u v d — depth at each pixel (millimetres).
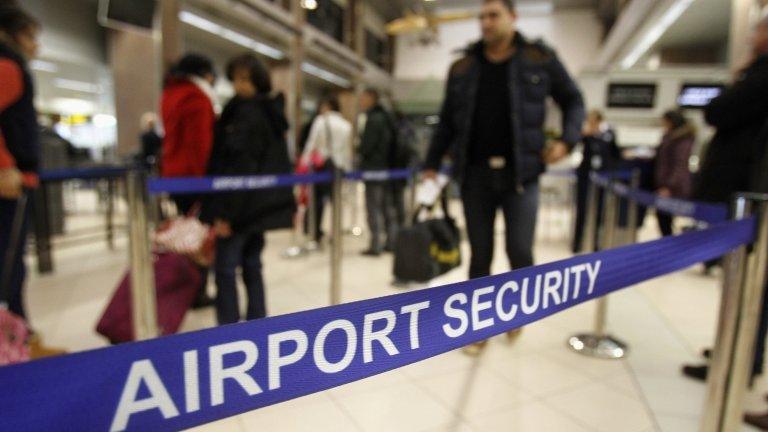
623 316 2482
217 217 1781
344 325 495
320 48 9000
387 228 3898
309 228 4031
